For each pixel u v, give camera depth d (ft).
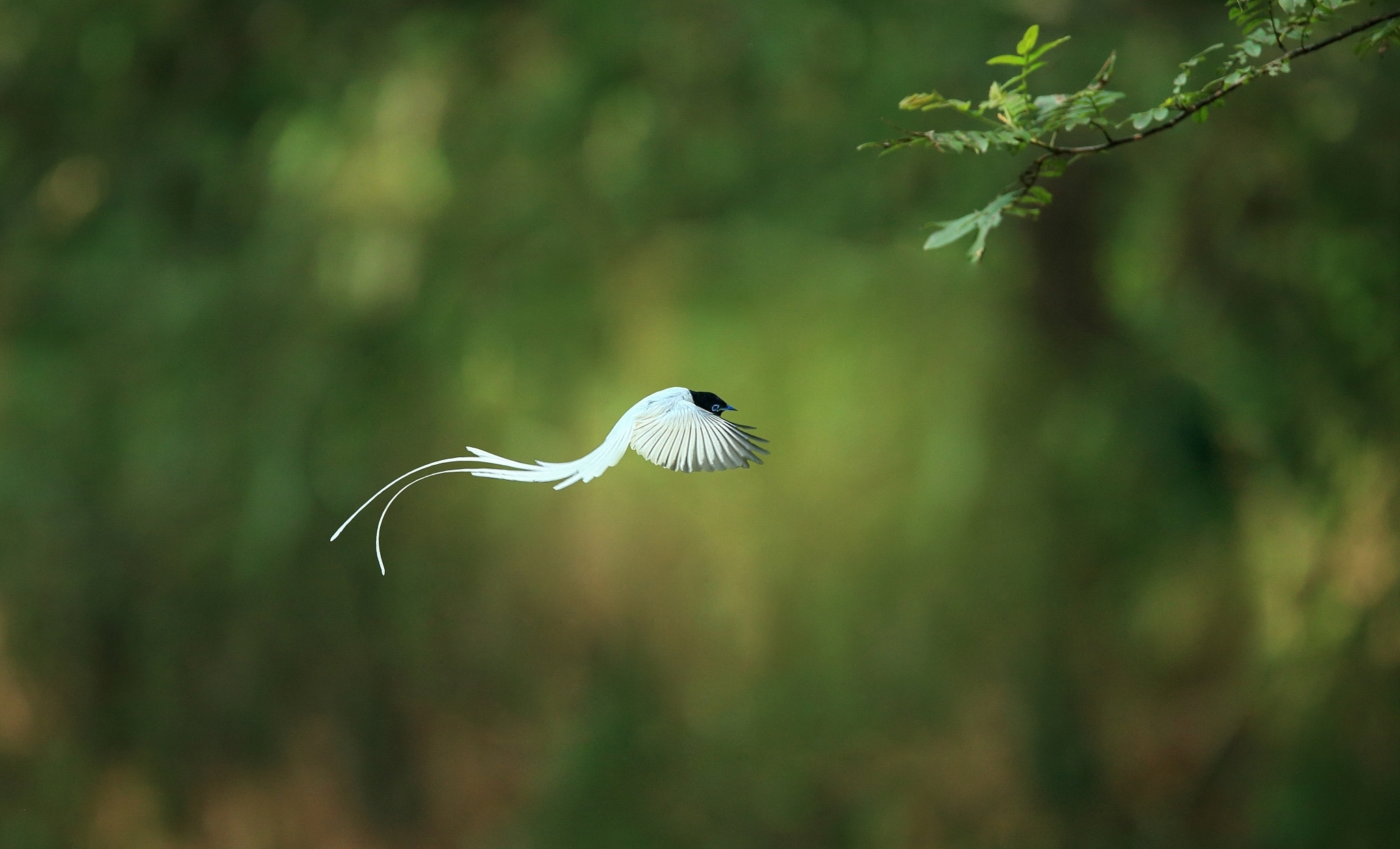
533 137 55.52
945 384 52.34
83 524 59.16
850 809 52.11
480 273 55.83
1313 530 51.49
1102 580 52.26
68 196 61.98
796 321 53.16
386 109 57.77
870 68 53.36
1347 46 49.62
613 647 54.60
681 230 54.70
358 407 56.65
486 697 55.98
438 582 56.24
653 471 54.13
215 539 57.82
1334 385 51.03
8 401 60.03
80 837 58.08
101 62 60.54
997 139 18.44
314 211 57.62
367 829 56.95
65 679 58.95
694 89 54.70
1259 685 51.57
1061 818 51.65
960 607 52.26
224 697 57.88
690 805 52.60
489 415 55.72
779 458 53.01
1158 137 51.13
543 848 52.65
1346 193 50.70
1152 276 52.85
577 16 55.83
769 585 52.90
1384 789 48.47
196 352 58.80
